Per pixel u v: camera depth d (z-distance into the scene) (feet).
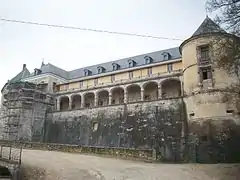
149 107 120.06
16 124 146.30
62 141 143.64
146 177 62.39
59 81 193.06
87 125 137.90
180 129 107.24
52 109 166.09
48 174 65.62
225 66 66.23
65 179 61.62
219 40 66.28
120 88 162.71
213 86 101.55
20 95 154.40
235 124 94.43
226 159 90.68
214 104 99.45
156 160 89.56
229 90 84.94
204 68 106.42
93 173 65.92
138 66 166.91
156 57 166.09
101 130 131.03
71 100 177.47
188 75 111.75
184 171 68.90
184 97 111.45
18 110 149.59
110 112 132.26
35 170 69.05
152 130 114.21
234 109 95.91
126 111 126.62
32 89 161.27
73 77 198.29
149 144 111.96
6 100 162.20
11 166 66.85
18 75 210.59
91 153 98.68
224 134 94.32
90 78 178.50
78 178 62.03
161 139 109.81
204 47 108.88
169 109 114.01
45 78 187.21
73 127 143.02
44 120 157.28
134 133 118.93
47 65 196.95
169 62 152.56
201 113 101.40
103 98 173.78
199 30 117.19
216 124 96.78
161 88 149.07
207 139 96.53
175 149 104.17
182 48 119.96
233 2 55.88
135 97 161.38
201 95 103.45
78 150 102.58
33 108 154.61
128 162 81.87
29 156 88.02
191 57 111.75
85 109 143.13
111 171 68.18
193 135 100.78
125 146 118.93
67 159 84.64
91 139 132.67
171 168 73.00
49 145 111.65
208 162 92.17
